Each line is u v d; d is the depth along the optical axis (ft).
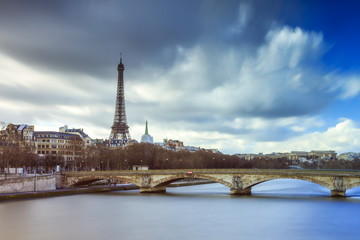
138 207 550.77
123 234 375.66
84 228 403.34
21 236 367.86
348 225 407.03
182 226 411.13
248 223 422.41
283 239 352.49
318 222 422.82
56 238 360.69
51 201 616.80
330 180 607.78
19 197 633.20
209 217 461.37
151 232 383.86
